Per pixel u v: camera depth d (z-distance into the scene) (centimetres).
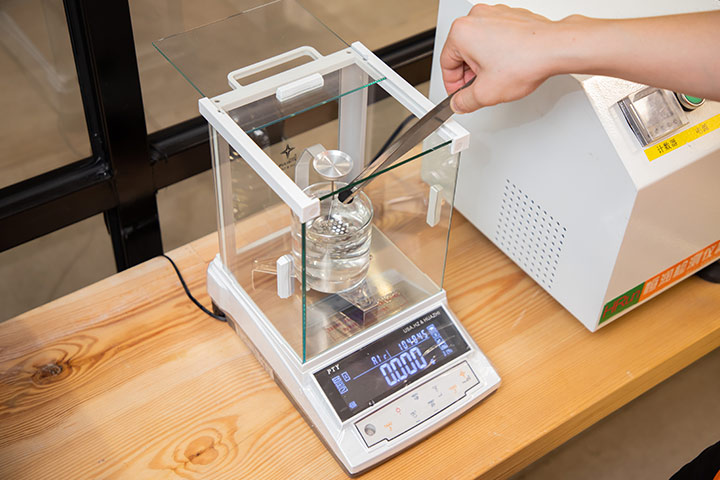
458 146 91
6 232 150
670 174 94
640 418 176
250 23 101
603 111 92
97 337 113
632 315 118
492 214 119
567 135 98
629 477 165
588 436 173
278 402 106
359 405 97
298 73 93
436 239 102
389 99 98
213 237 131
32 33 174
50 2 170
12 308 186
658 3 104
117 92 143
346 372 99
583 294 108
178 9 189
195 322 116
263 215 90
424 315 105
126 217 167
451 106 91
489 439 102
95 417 103
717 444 112
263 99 91
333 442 96
